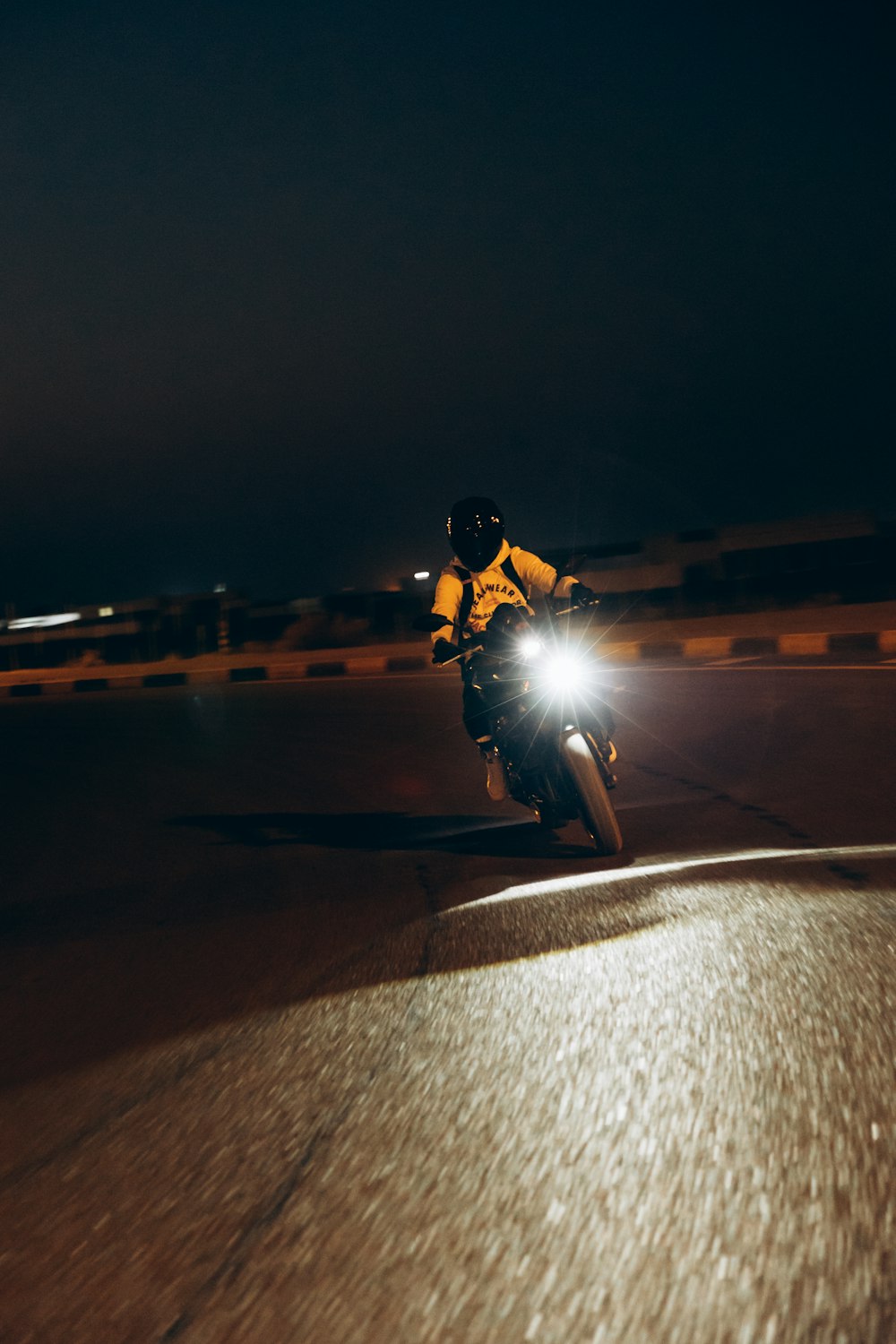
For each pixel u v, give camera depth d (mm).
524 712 6969
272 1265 2787
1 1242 3023
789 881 5848
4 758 14938
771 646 18375
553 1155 3178
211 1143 3471
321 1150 3348
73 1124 3715
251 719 16625
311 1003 4680
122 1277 2807
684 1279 2580
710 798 8477
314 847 8156
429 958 5133
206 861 8016
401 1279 2682
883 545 25078
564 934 5285
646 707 13461
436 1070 3840
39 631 39344
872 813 7543
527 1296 2576
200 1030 4488
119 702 21984
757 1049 3738
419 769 11172
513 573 7285
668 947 4898
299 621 32812
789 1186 2900
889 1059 3566
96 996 5137
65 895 7379
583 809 6910
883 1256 2590
